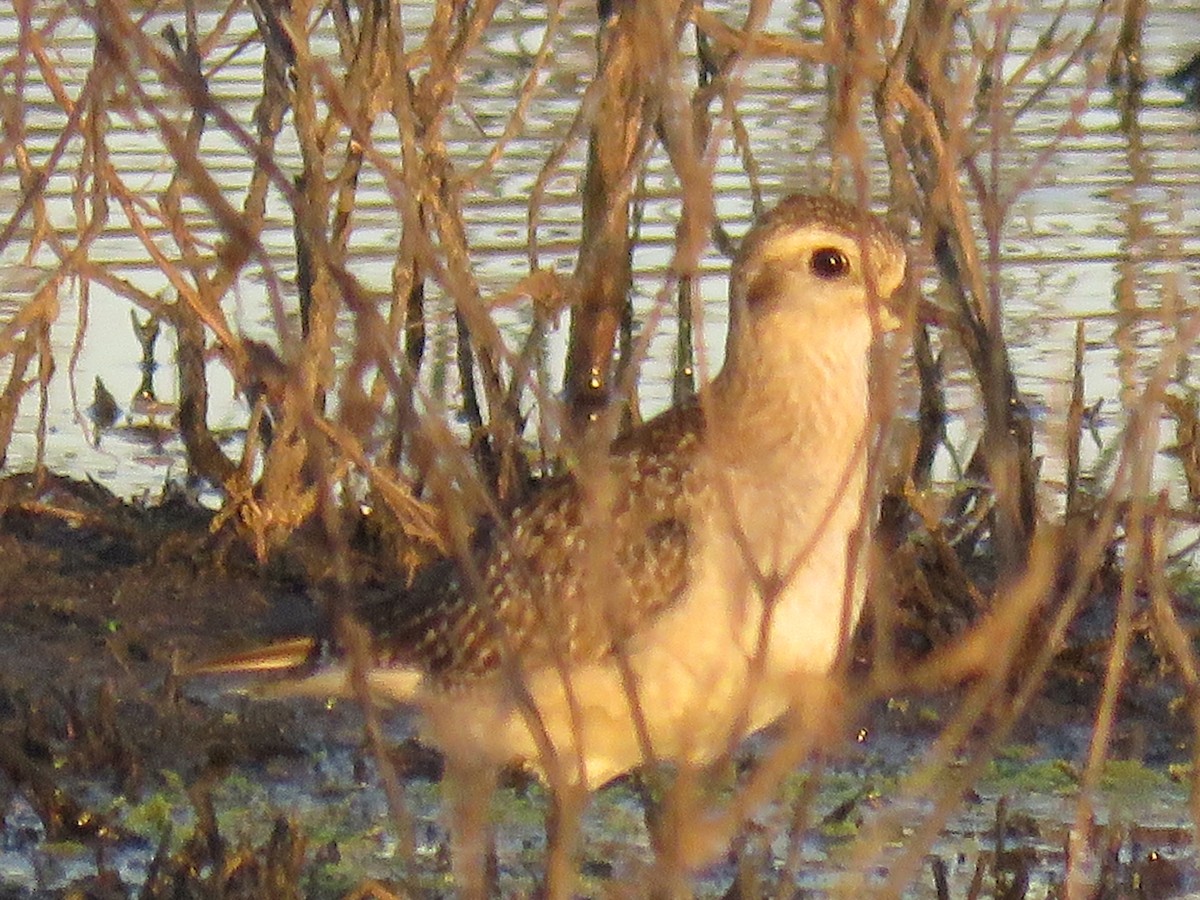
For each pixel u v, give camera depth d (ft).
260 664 38.50
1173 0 81.51
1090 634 44.24
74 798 39.52
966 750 41.81
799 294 35.14
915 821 39.37
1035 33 69.67
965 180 55.98
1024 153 62.59
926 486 47.73
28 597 46.52
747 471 34.63
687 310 48.60
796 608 34.06
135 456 53.01
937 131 38.24
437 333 47.09
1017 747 41.96
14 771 38.88
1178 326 42.91
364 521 47.39
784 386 34.96
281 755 41.73
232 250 42.04
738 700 34.27
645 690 34.45
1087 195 63.77
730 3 68.03
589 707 34.76
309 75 42.91
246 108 63.41
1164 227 61.36
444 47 45.16
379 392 43.19
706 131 44.55
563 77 63.36
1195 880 37.11
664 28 27.04
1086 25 69.05
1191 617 44.73
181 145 24.34
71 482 50.19
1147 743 42.11
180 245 45.62
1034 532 40.81
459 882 34.37
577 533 34.68
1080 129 57.41
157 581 47.16
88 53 63.72
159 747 41.60
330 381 45.39
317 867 36.94
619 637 27.09
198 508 50.37
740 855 32.81
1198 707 31.60
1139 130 68.18
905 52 38.24
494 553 35.73
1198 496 47.55
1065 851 37.52
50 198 59.06
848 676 40.63
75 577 47.39
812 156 40.55
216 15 65.67
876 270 34.45
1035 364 53.93
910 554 44.47
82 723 41.27
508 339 53.11
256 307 55.21
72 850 38.01
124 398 55.06
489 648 35.50
